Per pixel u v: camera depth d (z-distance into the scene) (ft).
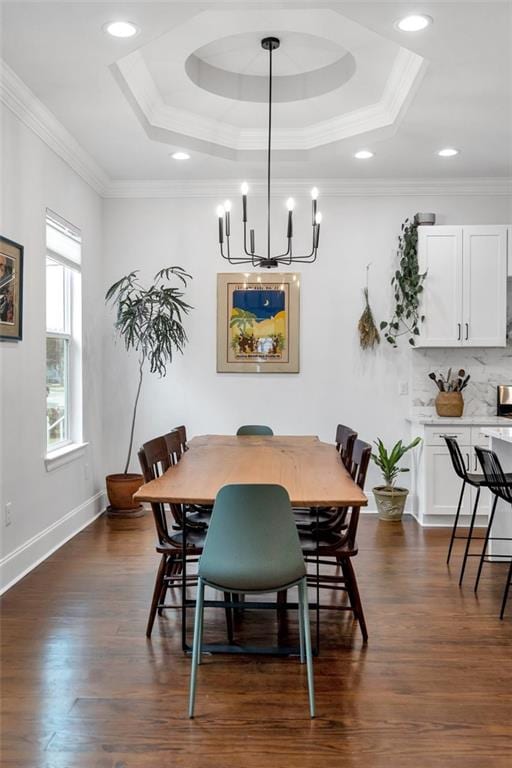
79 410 15.84
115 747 6.61
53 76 10.93
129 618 10.03
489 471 10.89
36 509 12.75
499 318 16.57
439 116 12.85
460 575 12.12
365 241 17.61
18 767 6.27
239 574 7.28
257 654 8.82
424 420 16.05
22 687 7.82
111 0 8.57
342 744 6.68
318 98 13.56
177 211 17.80
